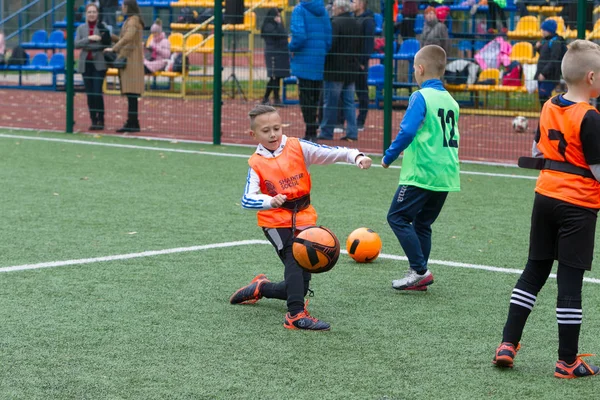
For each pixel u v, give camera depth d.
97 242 17.81
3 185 24.41
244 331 12.38
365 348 11.71
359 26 33.22
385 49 31.11
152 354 11.32
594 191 10.59
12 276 15.11
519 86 41.38
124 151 31.86
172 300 13.86
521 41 41.00
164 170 27.59
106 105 48.59
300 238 12.37
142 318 12.88
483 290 14.80
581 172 10.59
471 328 12.68
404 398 9.95
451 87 42.03
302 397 9.91
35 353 11.28
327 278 15.48
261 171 12.73
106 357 11.18
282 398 9.88
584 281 15.38
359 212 21.55
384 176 27.19
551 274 15.86
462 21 46.28
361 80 34.94
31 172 26.75
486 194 24.23
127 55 36.62
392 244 18.33
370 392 10.11
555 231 10.84
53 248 17.23
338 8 33.09
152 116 43.56
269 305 13.77
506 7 43.59
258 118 12.66
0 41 56.34
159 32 50.41
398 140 14.22
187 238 18.31
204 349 11.56
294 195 12.75
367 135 36.03
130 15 36.47
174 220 20.11
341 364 11.07
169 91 54.28
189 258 16.61
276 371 10.77
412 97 14.53
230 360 11.14
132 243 17.77
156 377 10.49
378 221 20.53
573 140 10.52
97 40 36.78
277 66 42.34
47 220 19.88
